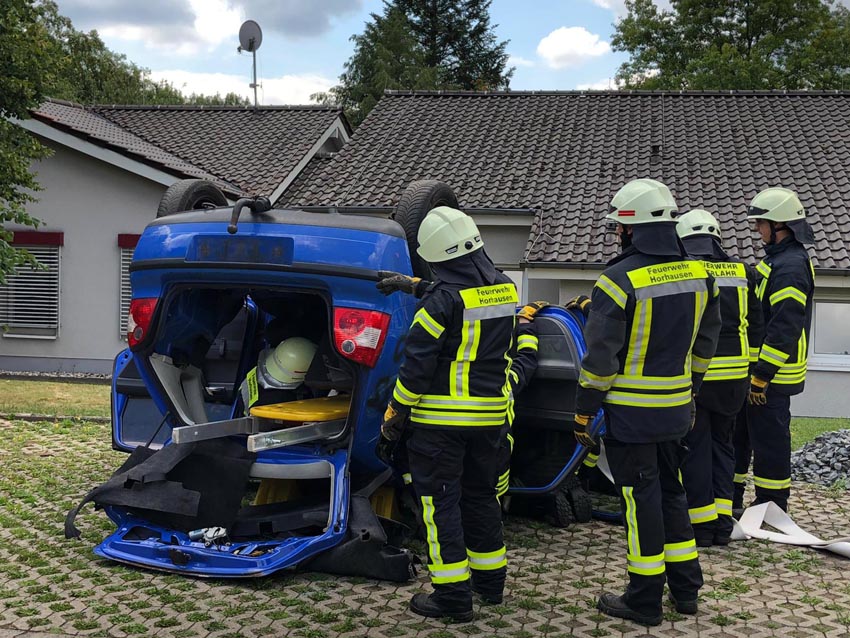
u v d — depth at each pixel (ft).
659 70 113.80
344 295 15.67
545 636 13.41
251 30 68.74
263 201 16.08
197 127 65.51
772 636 13.50
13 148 38.22
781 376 19.42
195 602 14.42
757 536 18.89
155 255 16.55
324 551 15.57
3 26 36.32
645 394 13.76
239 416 18.53
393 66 146.30
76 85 151.33
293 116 67.05
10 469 24.09
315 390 18.10
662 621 14.06
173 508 15.72
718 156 54.39
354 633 13.37
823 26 106.63
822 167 52.03
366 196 51.98
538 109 63.05
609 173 52.95
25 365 52.65
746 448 20.84
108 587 15.02
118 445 19.51
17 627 13.30
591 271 43.70
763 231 19.16
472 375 14.01
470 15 162.50
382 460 16.94
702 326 14.40
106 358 52.19
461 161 55.42
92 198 51.57
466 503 14.65
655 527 13.87
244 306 19.58
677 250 13.91
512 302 14.48
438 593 13.97
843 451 25.72
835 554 17.87
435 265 14.20
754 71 101.40
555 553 17.67
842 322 44.09
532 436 18.86
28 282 52.11
